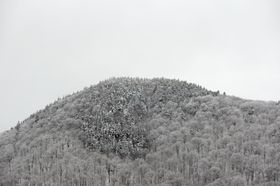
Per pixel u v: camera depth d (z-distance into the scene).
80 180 122.75
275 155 119.56
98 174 124.75
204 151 126.75
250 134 130.12
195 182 117.25
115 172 125.62
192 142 132.00
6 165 132.88
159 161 127.50
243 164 118.75
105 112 145.25
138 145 134.75
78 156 131.25
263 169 115.25
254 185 109.81
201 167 120.44
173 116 144.50
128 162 129.88
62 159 129.50
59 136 139.50
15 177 125.69
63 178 122.88
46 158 131.88
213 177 116.38
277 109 142.38
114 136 137.25
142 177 123.88
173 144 131.62
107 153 133.25
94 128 140.12
